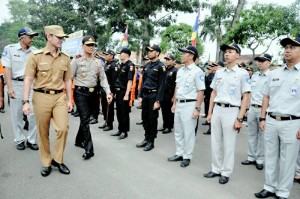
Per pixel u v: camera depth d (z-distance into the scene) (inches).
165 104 277.6
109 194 135.6
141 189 143.3
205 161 196.2
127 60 238.2
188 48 178.9
